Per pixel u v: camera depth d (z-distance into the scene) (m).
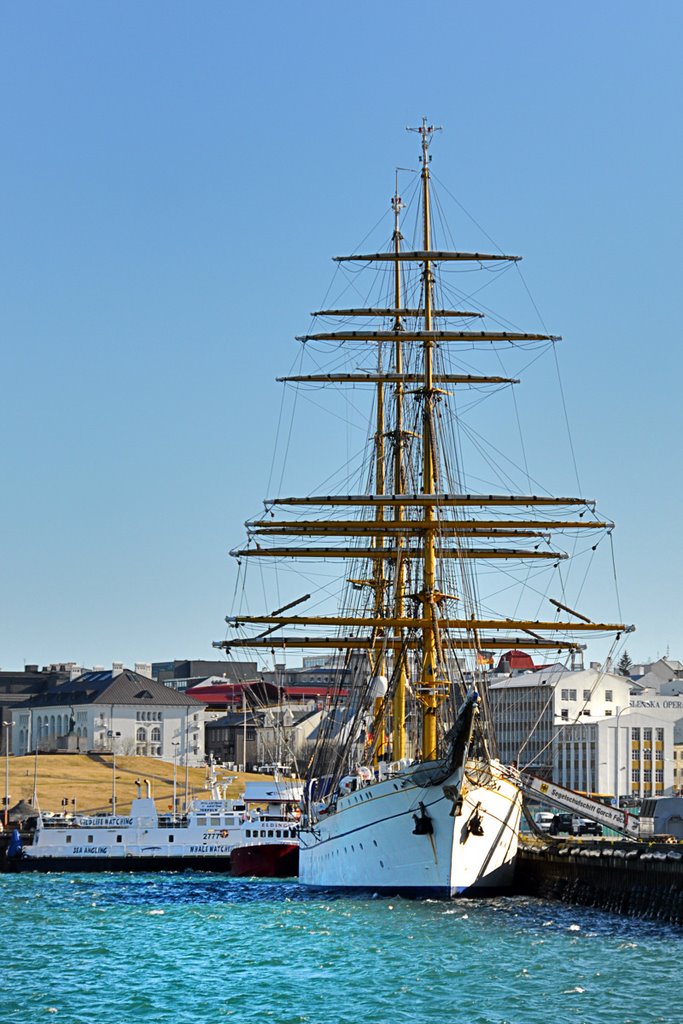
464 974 100.44
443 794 133.75
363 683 176.00
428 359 157.25
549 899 138.62
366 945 113.19
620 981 97.06
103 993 97.12
